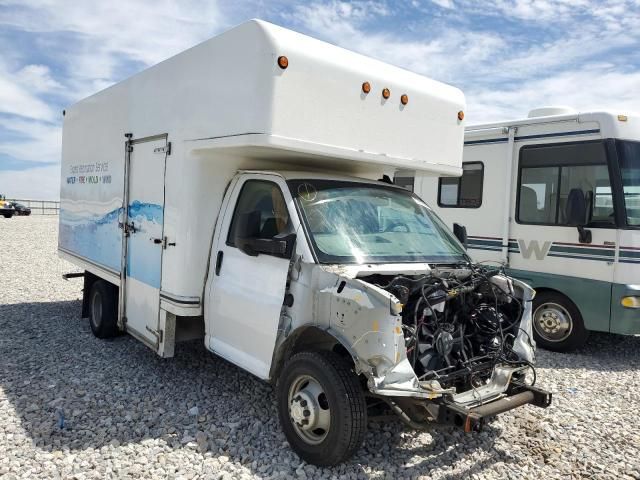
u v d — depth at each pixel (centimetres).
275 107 396
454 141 538
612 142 675
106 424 431
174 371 557
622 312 660
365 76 452
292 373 388
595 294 681
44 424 427
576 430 462
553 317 724
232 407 470
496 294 444
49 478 352
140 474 361
